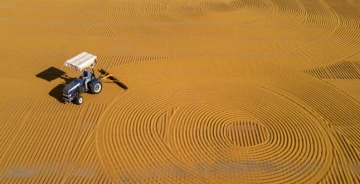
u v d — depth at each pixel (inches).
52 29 744.3
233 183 412.2
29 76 593.3
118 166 429.4
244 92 566.3
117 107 524.4
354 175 423.8
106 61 637.3
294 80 600.4
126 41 709.3
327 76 613.0
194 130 487.8
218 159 444.1
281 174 424.8
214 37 731.4
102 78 566.3
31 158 437.4
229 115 516.7
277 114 521.3
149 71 611.8
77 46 685.9
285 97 557.3
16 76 591.8
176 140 470.6
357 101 551.2
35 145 456.1
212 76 603.5
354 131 491.8
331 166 435.8
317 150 459.5
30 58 642.2
